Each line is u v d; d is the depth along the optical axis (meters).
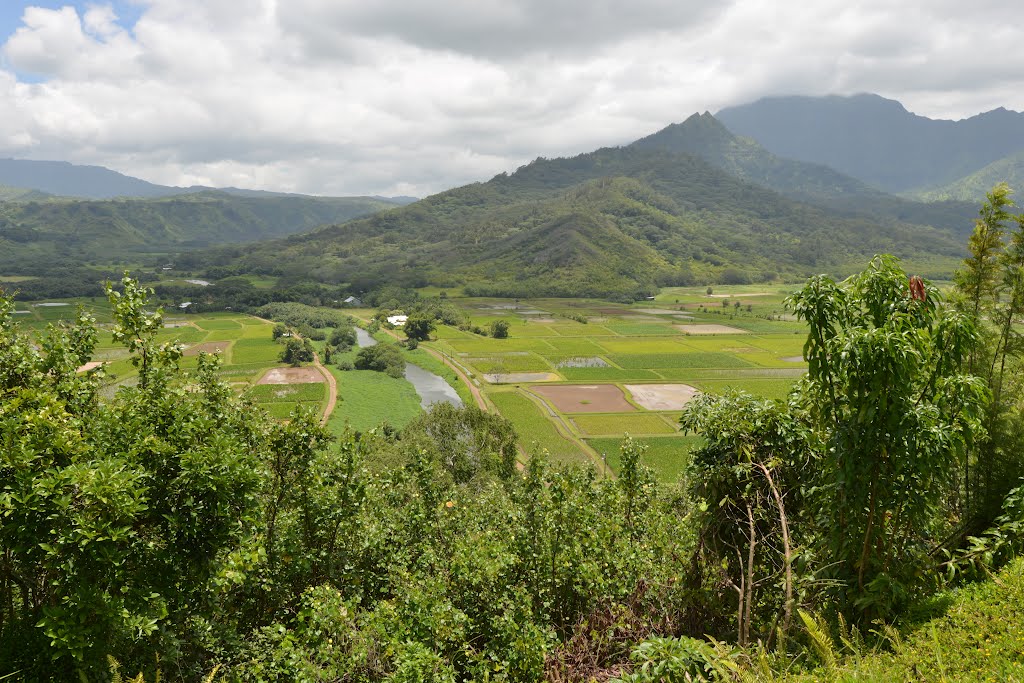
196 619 8.81
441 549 11.31
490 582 9.33
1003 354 10.24
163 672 8.14
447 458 38.66
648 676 5.87
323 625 8.34
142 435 8.34
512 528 10.79
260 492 10.06
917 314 7.13
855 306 7.29
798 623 6.91
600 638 8.22
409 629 8.58
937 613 6.66
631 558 9.61
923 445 6.25
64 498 6.64
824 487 7.03
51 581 7.45
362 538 11.58
